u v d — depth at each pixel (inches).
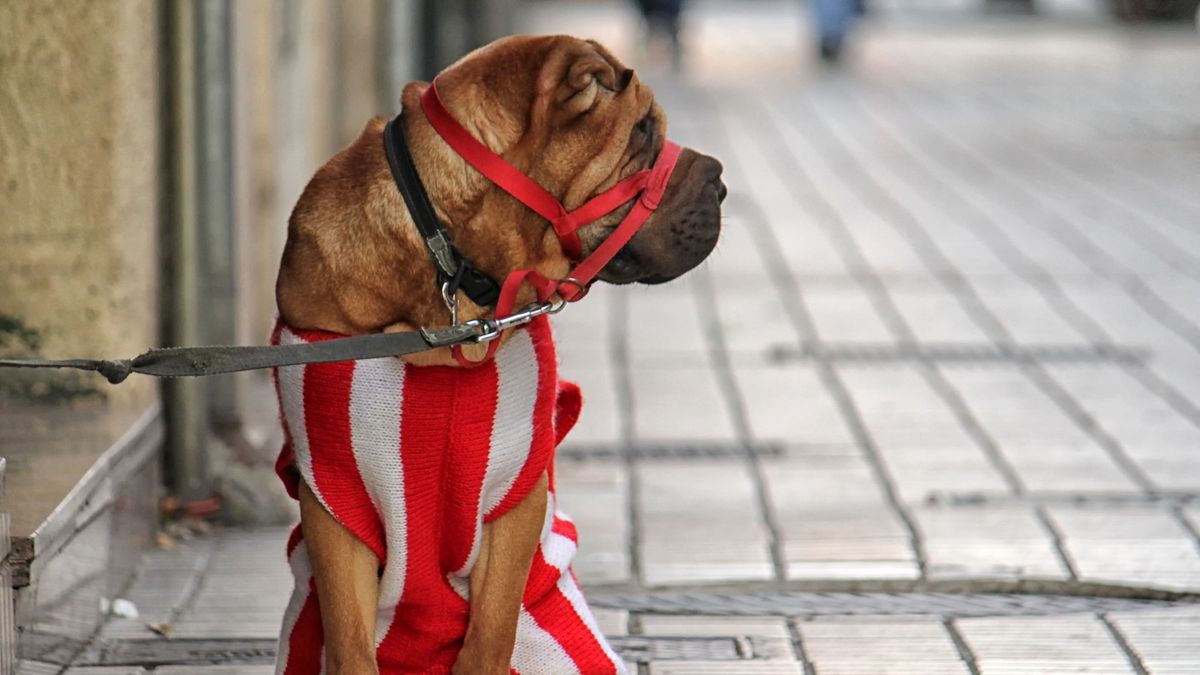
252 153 411.2
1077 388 445.1
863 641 269.0
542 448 205.3
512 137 196.1
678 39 1307.8
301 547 215.8
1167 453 381.7
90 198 302.0
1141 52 1432.1
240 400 356.2
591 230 201.2
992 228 689.0
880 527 329.4
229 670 254.1
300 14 460.4
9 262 302.4
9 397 307.4
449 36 761.6
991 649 264.1
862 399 436.8
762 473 371.2
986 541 319.9
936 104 1107.3
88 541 265.0
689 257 204.2
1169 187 783.7
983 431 403.9
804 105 1106.1
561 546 222.8
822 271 609.6
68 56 298.0
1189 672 253.0
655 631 274.8
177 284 336.5
